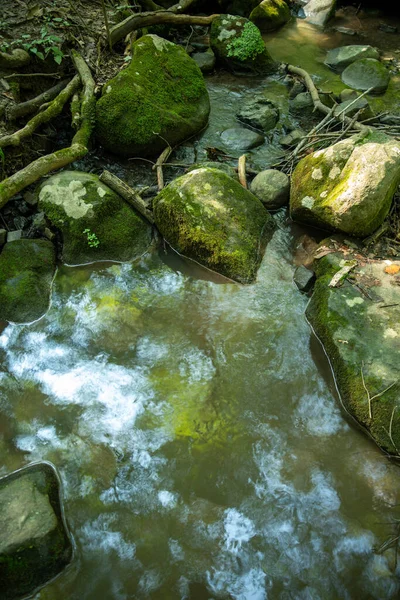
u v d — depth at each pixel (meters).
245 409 1.85
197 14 3.70
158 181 2.48
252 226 2.26
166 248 2.32
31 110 2.54
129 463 1.74
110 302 2.14
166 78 2.76
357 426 1.81
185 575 1.56
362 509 1.65
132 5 3.37
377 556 1.57
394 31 3.69
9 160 2.38
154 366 1.96
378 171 2.11
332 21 3.80
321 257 2.16
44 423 1.83
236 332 2.04
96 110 2.58
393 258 2.14
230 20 3.24
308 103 2.91
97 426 1.82
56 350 2.01
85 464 1.74
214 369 1.95
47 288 2.15
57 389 1.91
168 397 1.88
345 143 2.25
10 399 1.88
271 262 2.25
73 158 2.41
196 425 1.82
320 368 1.95
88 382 1.92
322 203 2.21
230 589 1.54
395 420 1.72
